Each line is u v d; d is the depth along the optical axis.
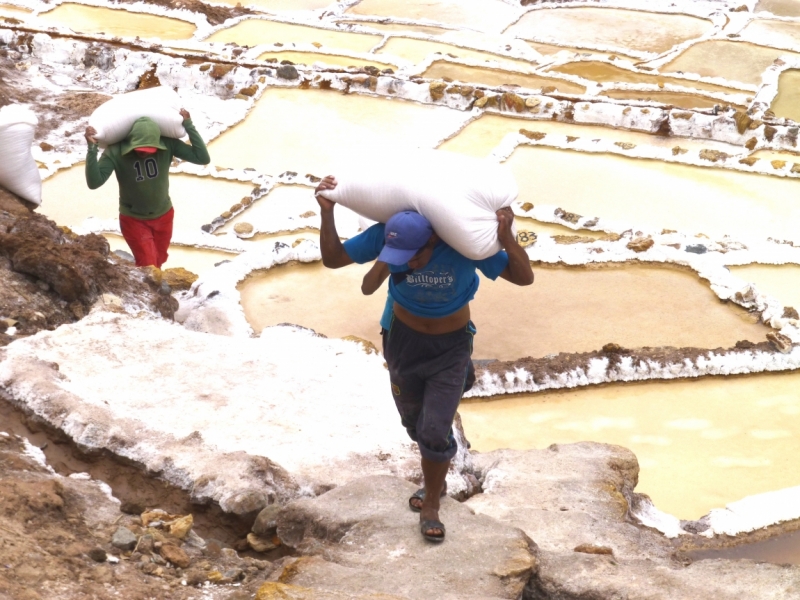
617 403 8.34
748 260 10.73
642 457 7.63
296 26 19.94
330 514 4.72
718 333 9.45
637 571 4.41
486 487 5.81
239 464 5.18
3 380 5.83
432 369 4.42
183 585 4.24
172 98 9.39
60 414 5.55
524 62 18.28
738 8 20.95
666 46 19.23
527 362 8.66
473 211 4.10
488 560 4.29
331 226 4.41
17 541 4.08
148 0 20.58
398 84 15.73
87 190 12.41
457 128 14.68
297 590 3.76
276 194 12.52
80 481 5.18
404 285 4.28
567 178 13.04
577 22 20.69
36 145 13.50
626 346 9.20
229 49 17.97
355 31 19.64
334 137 14.44
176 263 10.87
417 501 4.73
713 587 4.20
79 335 6.61
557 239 11.16
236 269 10.30
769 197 12.52
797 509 6.68
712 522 6.53
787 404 8.30
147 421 5.67
